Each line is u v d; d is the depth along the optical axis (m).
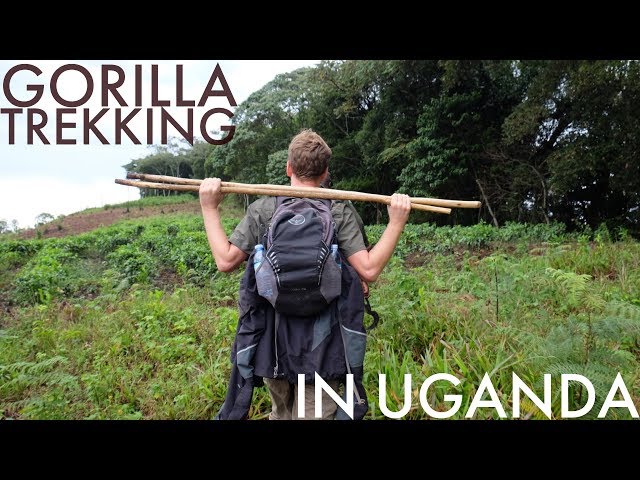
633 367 2.99
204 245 11.84
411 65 19.61
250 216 2.01
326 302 1.84
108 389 3.57
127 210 43.66
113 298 6.96
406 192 19.83
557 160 14.70
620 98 12.75
